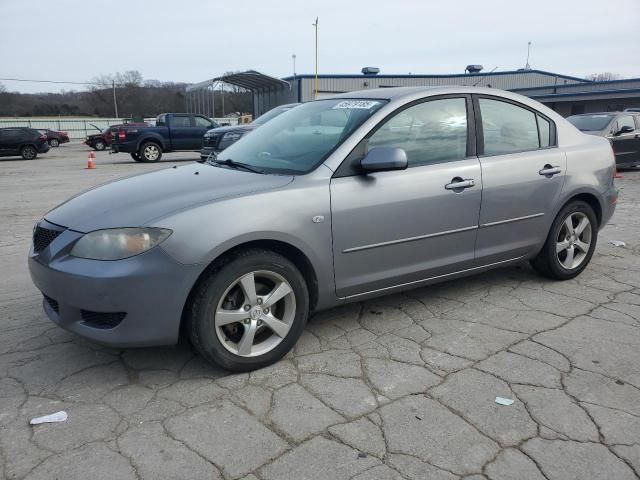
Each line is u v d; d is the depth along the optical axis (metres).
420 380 3.02
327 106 3.99
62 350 3.41
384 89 4.04
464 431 2.55
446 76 36.84
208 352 2.96
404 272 3.62
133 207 2.97
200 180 3.36
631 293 4.36
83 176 14.43
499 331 3.65
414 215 3.54
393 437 2.51
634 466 2.31
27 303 4.27
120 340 2.83
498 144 4.05
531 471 2.29
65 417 2.67
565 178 4.35
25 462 2.34
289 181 3.20
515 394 2.87
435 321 3.82
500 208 3.99
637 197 9.51
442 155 3.75
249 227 2.93
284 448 2.44
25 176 14.48
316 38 33.09
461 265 3.91
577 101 32.75
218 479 2.24
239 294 3.07
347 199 3.28
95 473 2.27
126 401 2.82
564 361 3.22
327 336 3.60
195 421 2.64
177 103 70.88
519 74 38.53
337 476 2.26
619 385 2.95
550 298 4.26
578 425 2.60
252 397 2.86
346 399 2.83
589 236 4.70
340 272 3.35
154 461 2.35
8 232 7.02
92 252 2.81
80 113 78.38
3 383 3.00
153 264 2.76
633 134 12.77
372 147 3.44
